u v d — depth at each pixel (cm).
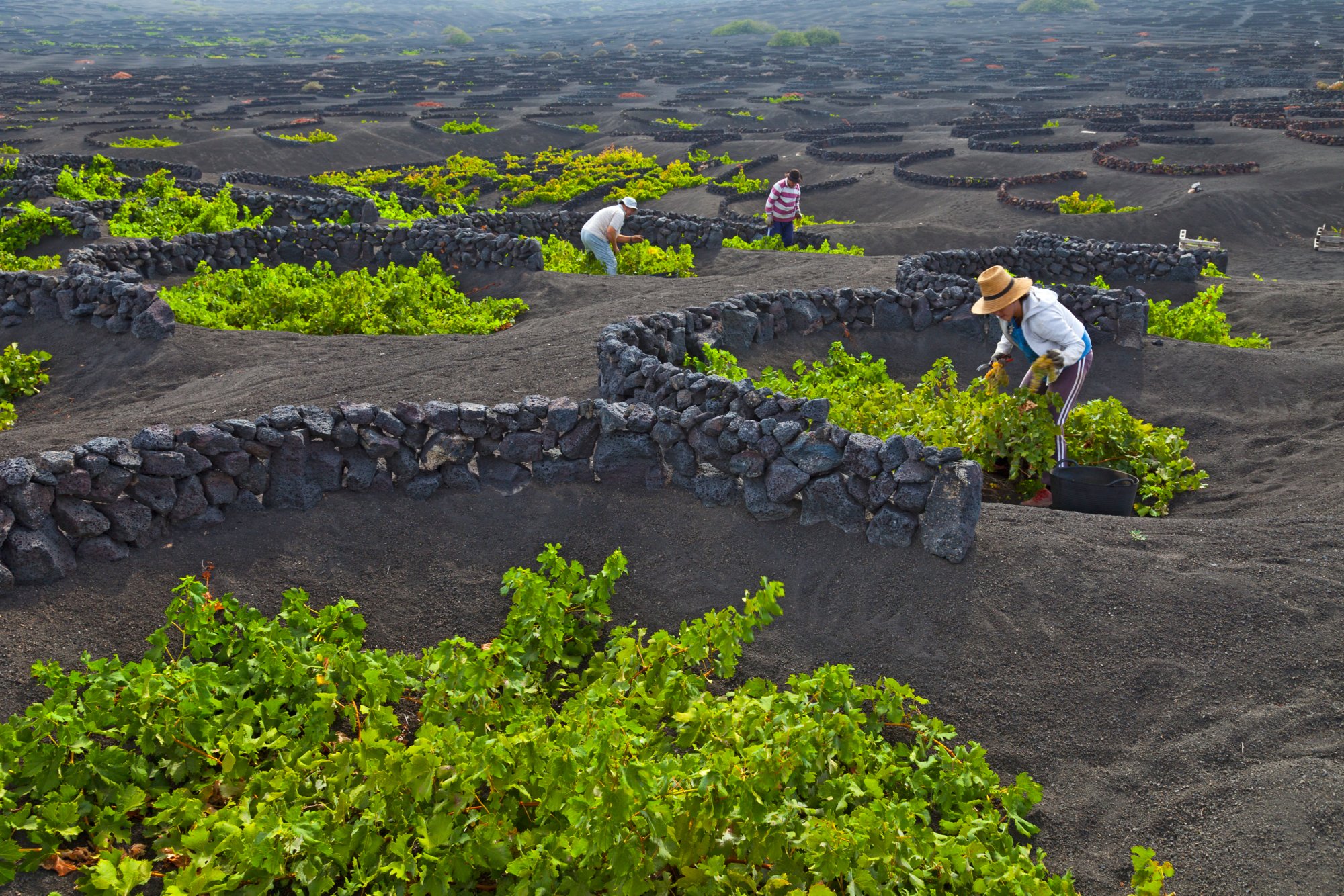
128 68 10019
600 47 13288
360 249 1511
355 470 568
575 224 1848
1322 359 980
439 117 5766
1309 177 2983
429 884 314
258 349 1020
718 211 3048
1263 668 433
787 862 318
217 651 448
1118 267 1594
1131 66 7762
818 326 1064
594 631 483
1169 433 756
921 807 354
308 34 17338
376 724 363
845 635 479
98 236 1645
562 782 305
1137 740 407
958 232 2353
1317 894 322
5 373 957
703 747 350
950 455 523
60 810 332
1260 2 14000
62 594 472
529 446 594
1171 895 335
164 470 514
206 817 328
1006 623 470
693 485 583
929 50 9919
